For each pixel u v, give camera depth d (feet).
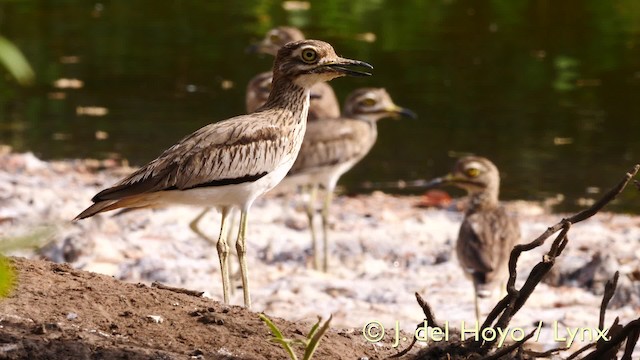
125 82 70.18
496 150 59.67
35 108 65.31
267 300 38.11
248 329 24.47
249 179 31.53
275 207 51.80
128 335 23.07
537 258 43.24
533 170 56.75
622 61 75.51
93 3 89.61
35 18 84.48
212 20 84.23
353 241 46.65
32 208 45.93
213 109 65.16
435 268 43.37
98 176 53.98
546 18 85.35
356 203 53.11
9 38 78.33
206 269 41.88
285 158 32.65
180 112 64.64
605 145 60.29
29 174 53.72
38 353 21.38
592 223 49.70
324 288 39.73
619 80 71.82
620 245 45.27
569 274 41.81
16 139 59.93
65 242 41.29
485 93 69.00
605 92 69.62
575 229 48.37
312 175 46.60
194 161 30.76
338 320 35.73
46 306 23.71
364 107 50.29
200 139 31.24
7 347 21.34
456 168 45.52
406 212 51.55
